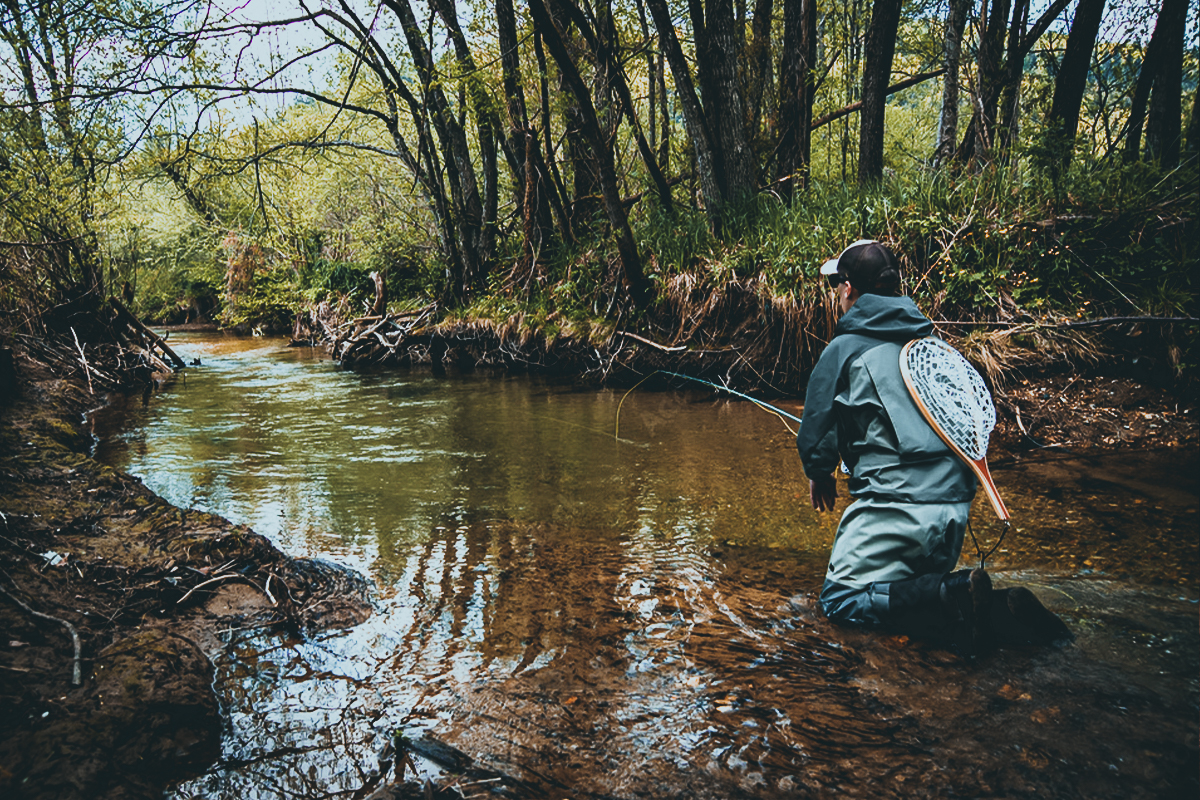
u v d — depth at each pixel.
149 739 1.81
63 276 9.59
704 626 2.50
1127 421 4.96
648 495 4.08
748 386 7.35
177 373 10.57
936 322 6.00
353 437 5.82
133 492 3.86
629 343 8.38
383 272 14.83
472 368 10.48
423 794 1.70
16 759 1.66
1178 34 7.07
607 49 9.28
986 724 1.87
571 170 11.47
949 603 2.23
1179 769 1.67
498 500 4.04
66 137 8.81
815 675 2.15
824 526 3.54
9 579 2.47
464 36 10.24
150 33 8.00
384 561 3.17
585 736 1.90
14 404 6.01
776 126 9.68
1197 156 6.07
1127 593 2.63
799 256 7.11
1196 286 5.41
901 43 12.57
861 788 1.66
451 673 2.24
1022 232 6.05
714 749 1.83
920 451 2.30
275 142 11.38
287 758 1.83
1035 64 10.23
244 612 2.64
